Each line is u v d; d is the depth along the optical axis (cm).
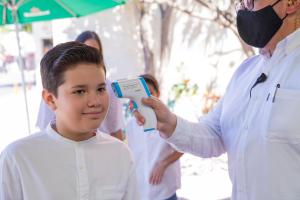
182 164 578
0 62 1542
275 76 157
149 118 160
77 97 141
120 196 157
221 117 181
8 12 358
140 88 159
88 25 559
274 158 149
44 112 270
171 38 597
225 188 488
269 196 151
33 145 149
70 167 150
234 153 169
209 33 611
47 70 146
